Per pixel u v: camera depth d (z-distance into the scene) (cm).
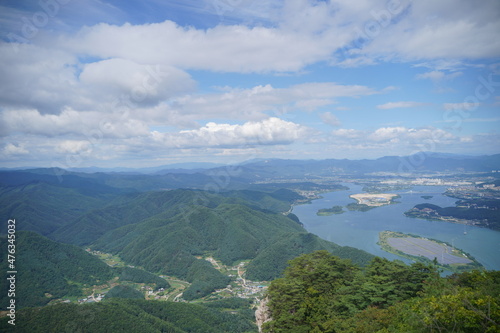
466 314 2897
